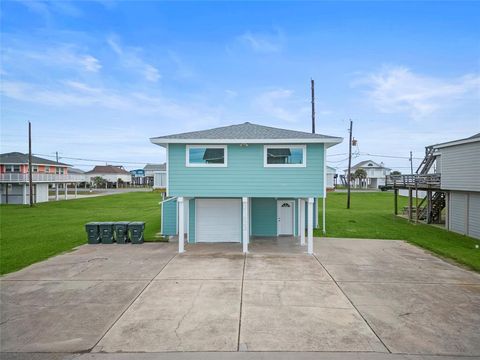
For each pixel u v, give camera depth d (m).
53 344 6.06
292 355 5.68
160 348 5.91
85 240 16.23
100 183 87.06
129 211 31.14
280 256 12.69
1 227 20.91
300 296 8.43
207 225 15.84
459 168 18.38
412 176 23.67
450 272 10.68
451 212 19.77
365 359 5.56
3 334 6.45
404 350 5.85
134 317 7.20
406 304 7.95
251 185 13.49
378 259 12.31
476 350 5.86
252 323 6.88
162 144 13.77
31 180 36.31
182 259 12.24
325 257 12.55
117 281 9.67
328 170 20.53
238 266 11.25
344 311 7.51
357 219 24.52
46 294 8.62
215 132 14.57
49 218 25.86
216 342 6.11
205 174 13.54
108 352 5.79
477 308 7.73
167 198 19.06
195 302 8.02
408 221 23.50
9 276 10.17
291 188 13.41
